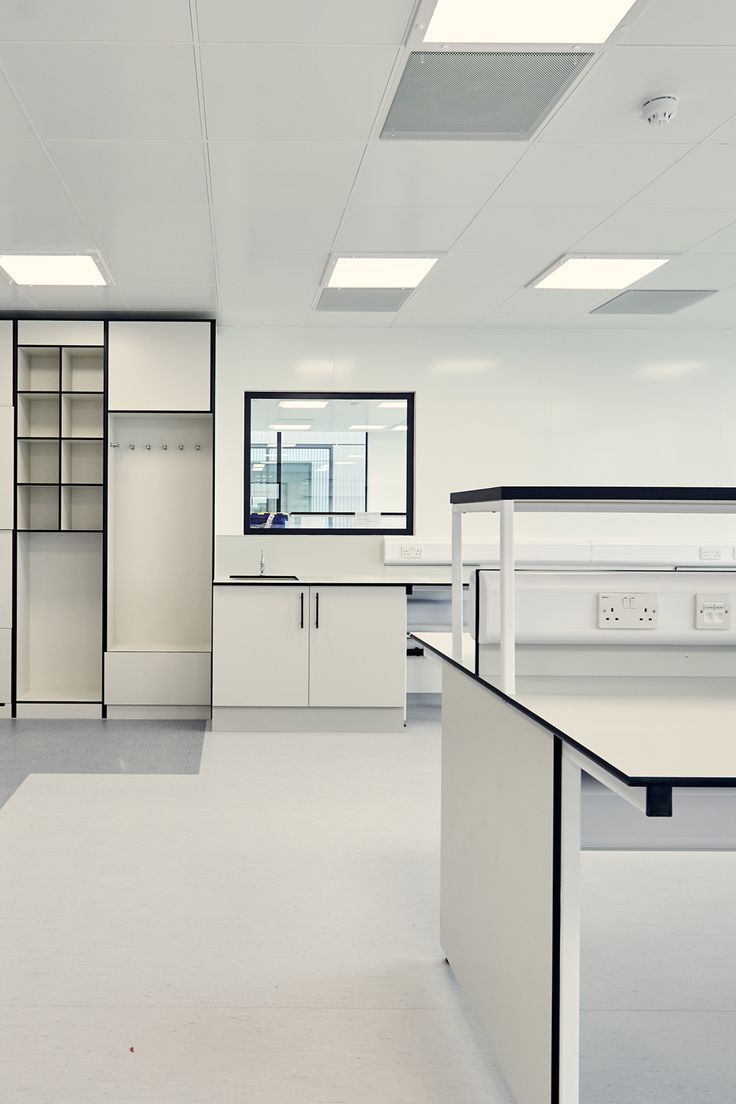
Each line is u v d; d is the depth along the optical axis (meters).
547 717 1.61
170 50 2.69
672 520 6.41
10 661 5.80
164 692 5.82
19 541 5.86
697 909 2.93
